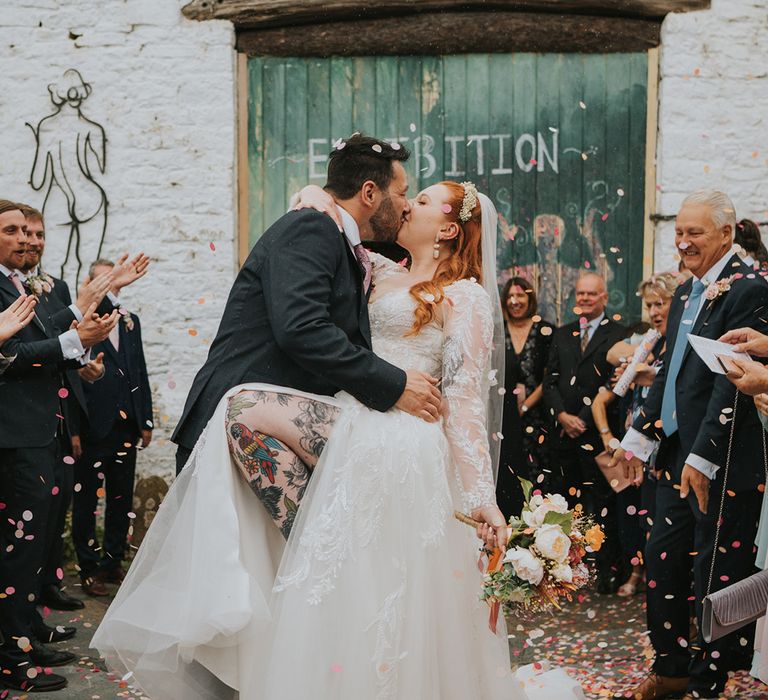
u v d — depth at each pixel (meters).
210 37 6.91
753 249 4.82
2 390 4.32
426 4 6.89
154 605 2.96
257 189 7.08
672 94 6.87
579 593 5.82
